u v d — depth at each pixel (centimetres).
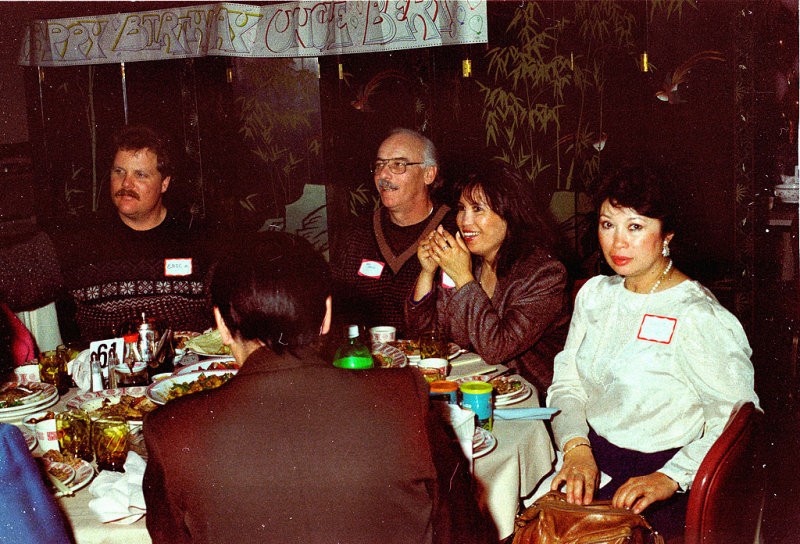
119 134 298
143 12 422
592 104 495
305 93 475
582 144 501
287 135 480
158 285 306
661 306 189
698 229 431
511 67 475
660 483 172
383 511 110
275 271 118
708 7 430
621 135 489
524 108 481
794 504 220
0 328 241
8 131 444
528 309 242
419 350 240
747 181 406
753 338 349
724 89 435
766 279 368
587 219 504
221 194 475
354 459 110
